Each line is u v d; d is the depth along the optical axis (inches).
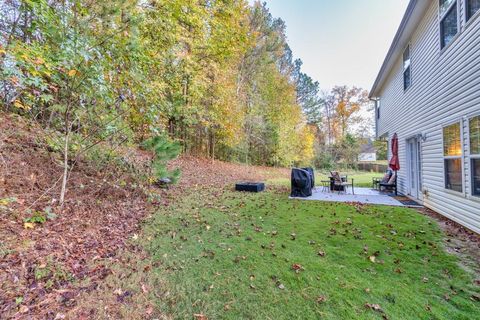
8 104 175.5
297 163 813.9
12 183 144.1
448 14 191.9
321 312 78.7
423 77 241.6
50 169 177.5
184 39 354.6
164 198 231.1
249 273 102.2
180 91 376.5
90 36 153.5
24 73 135.7
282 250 126.5
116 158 207.6
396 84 338.3
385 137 467.2
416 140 273.4
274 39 687.7
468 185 163.8
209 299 84.5
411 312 79.0
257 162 708.0
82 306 77.2
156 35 306.8
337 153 1013.8
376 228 165.5
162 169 222.7
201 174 401.7
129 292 86.2
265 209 219.8
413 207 234.7
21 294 77.4
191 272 101.7
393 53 317.1
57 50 139.3
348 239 143.7
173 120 411.2
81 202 161.3
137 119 207.3
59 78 142.9
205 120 449.7
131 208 183.6
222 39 403.2
